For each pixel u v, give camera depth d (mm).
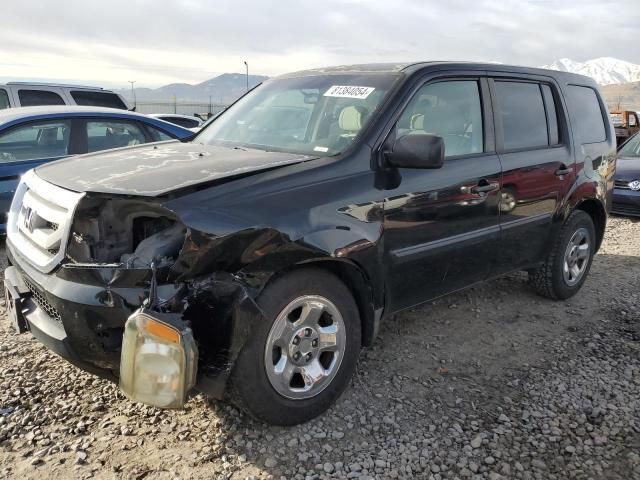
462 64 4066
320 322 3121
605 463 2850
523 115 4512
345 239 3041
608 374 3781
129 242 2832
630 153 10430
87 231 2787
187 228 2562
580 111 5207
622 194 9055
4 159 6320
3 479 2588
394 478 2701
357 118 3520
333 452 2873
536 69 4824
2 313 4484
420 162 3203
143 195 2604
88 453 2797
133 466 2715
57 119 6719
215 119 4543
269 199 2850
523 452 2922
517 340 4312
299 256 2855
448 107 3889
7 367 3598
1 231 6359
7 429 2961
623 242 7621
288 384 2957
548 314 4855
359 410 3258
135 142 7359
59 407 3180
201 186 2730
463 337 4336
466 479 2711
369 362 3863
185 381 2467
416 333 4375
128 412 3154
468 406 3352
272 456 2818
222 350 2691
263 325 2779
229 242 2648
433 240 3646
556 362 3957
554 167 4645
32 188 3230
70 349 2707
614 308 5055
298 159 3238
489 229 4062
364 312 3316
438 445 2963
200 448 2863
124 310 2570
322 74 4219
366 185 3242
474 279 4137
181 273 2592
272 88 4426
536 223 4547
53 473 2645
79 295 2609
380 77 3779
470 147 3996
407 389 3523
